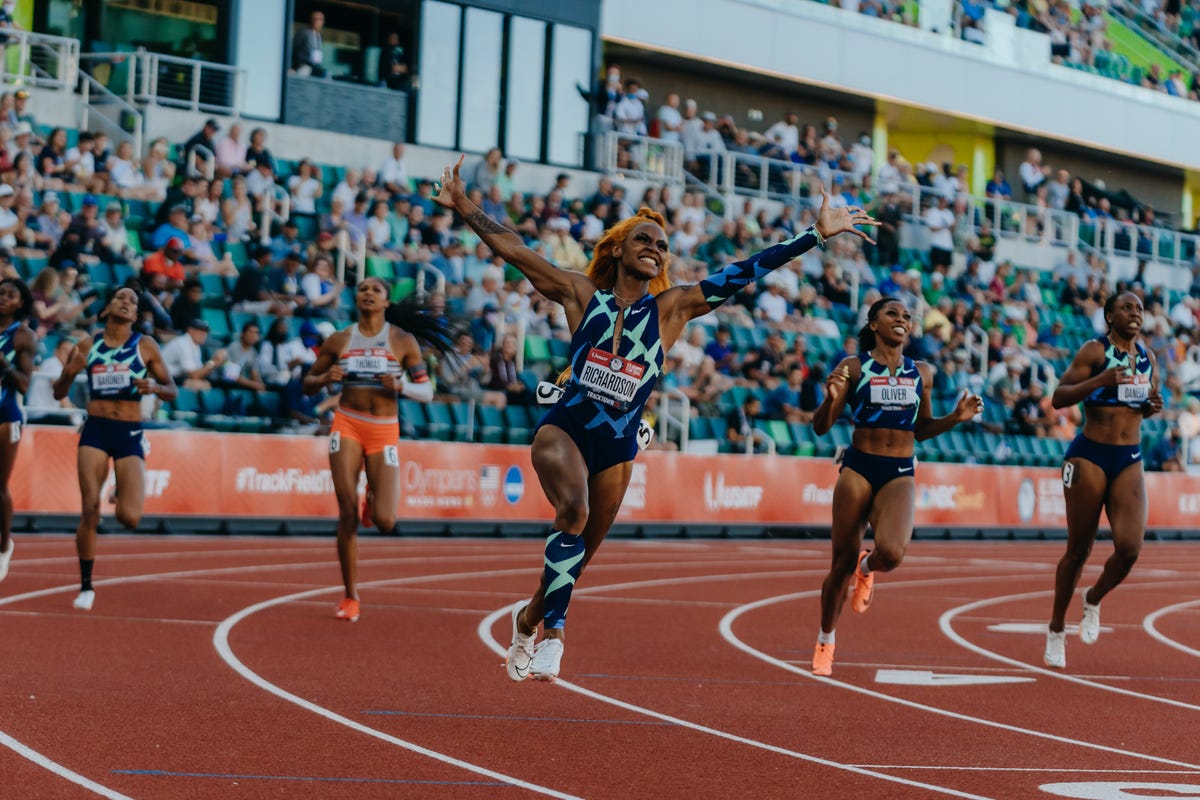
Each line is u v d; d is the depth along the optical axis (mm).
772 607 13984
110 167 23062
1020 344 32656
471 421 22766
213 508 19844
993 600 15641
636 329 6723
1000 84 37312
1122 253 38000
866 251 32031
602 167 29875
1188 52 43375
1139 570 20844
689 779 6426
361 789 5980
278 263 22484
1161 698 9211
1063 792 6371
